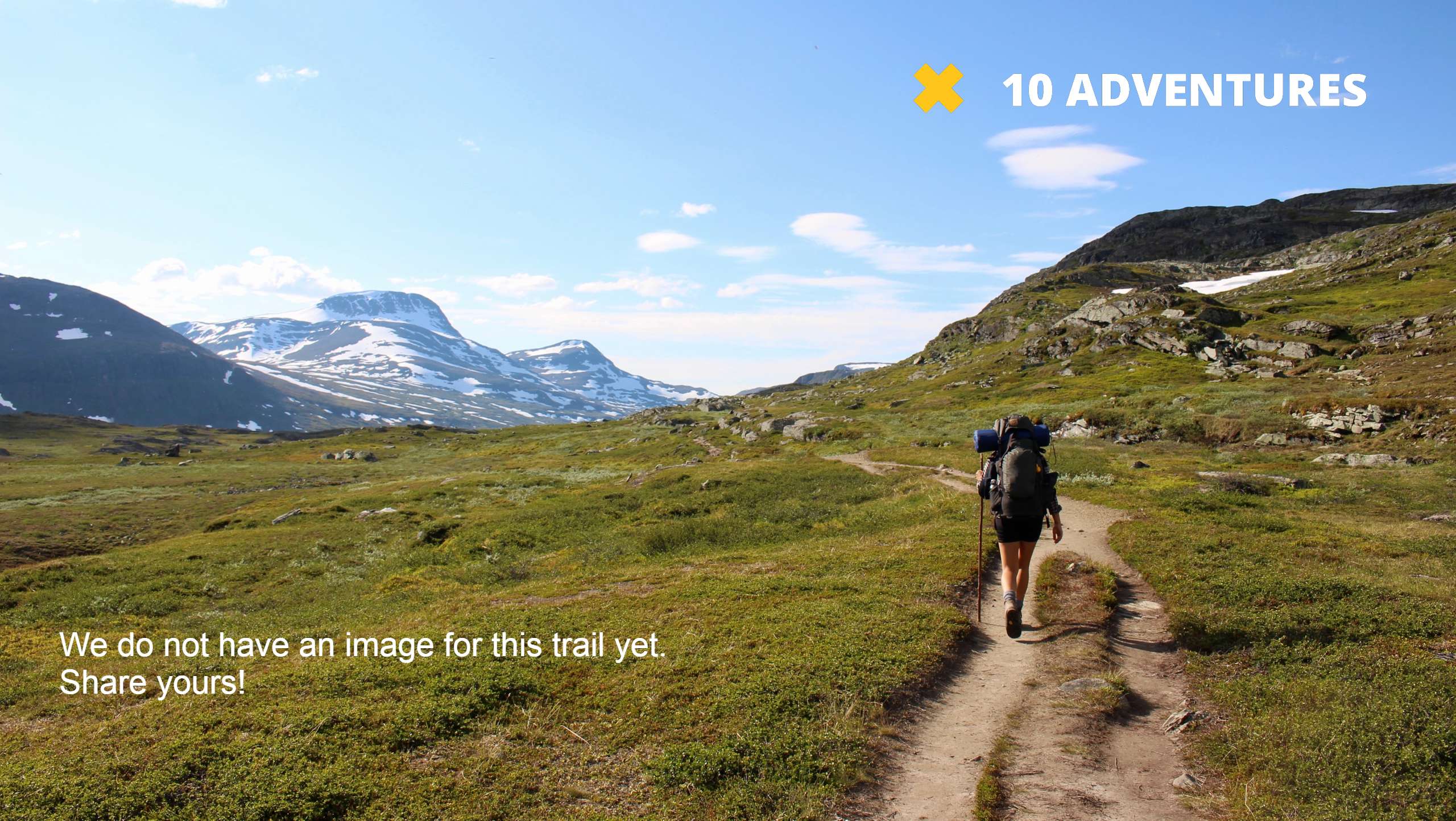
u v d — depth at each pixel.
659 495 47.22
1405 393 53.03
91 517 55.75
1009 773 7.55
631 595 17.09
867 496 40.28
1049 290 181.62
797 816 6.89
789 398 154.62
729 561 22.38
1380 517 25.02
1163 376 85.44
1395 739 7.18
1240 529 21.64
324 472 95.31
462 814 7.45
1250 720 8.27
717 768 7.92
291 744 9.04
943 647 11.29
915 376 144.88
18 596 28.88
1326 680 8.93
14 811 7.71
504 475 69.94
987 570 17.30
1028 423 11.28
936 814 6.87
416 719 9.73
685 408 160.00
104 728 10.39
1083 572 16.12
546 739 9.16
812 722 8.83
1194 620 11.88
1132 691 9.76
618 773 8.19
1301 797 6.59
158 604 27.72
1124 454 51.06
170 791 8.03
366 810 7.68
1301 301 115.56
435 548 37.56
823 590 15.65
